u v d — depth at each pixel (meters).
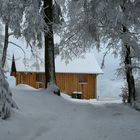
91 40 15.66
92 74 32.78
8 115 9.88
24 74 31.47
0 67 10.64
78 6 14.16
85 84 32.62
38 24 13.65
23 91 14.36
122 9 12.91
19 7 13.34
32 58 26.11
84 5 13.21
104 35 15.14
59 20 16.52
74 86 32.34
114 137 9.15
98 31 14.86
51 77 15.36
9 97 10.69
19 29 13.91
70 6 14.90
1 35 25.86
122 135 9.38
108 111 13.73
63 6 16.44
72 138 8.94
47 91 14.99
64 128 9.83
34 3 13.56
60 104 13.72
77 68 32.41
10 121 9.68
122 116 12.91
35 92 14.55
